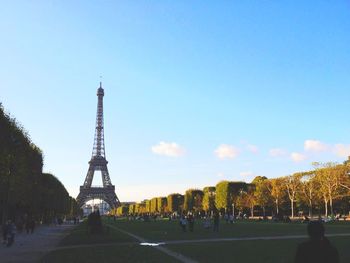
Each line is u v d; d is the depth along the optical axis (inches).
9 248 2466.8
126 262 1604.3
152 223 6525.6
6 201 4030.5
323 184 7298.2
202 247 2175.2
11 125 4055.1
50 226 6688.0
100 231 3518.7
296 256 597.6
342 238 2608.3
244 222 6156.5
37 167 5482.3
